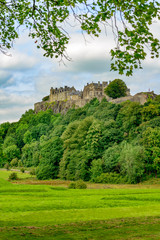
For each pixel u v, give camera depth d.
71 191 43.81
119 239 14.30
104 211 27.36
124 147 68.88
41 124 155.38
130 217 23.41
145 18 12.62
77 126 93.38
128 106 93.19
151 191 42.41
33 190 44.94
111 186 59.97
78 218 23.78
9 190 44.06
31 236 15.68
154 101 90.75
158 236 14.70
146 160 68.50
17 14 16.33
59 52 16.25
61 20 15.17
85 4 12.95
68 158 81.56
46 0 14.09
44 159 87.00
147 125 76.00
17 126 188.00
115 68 13.84
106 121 87.31
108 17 13.15
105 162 71.56
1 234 16.14
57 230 17.64
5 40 17.83
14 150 138.38
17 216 24.98
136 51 13.18
